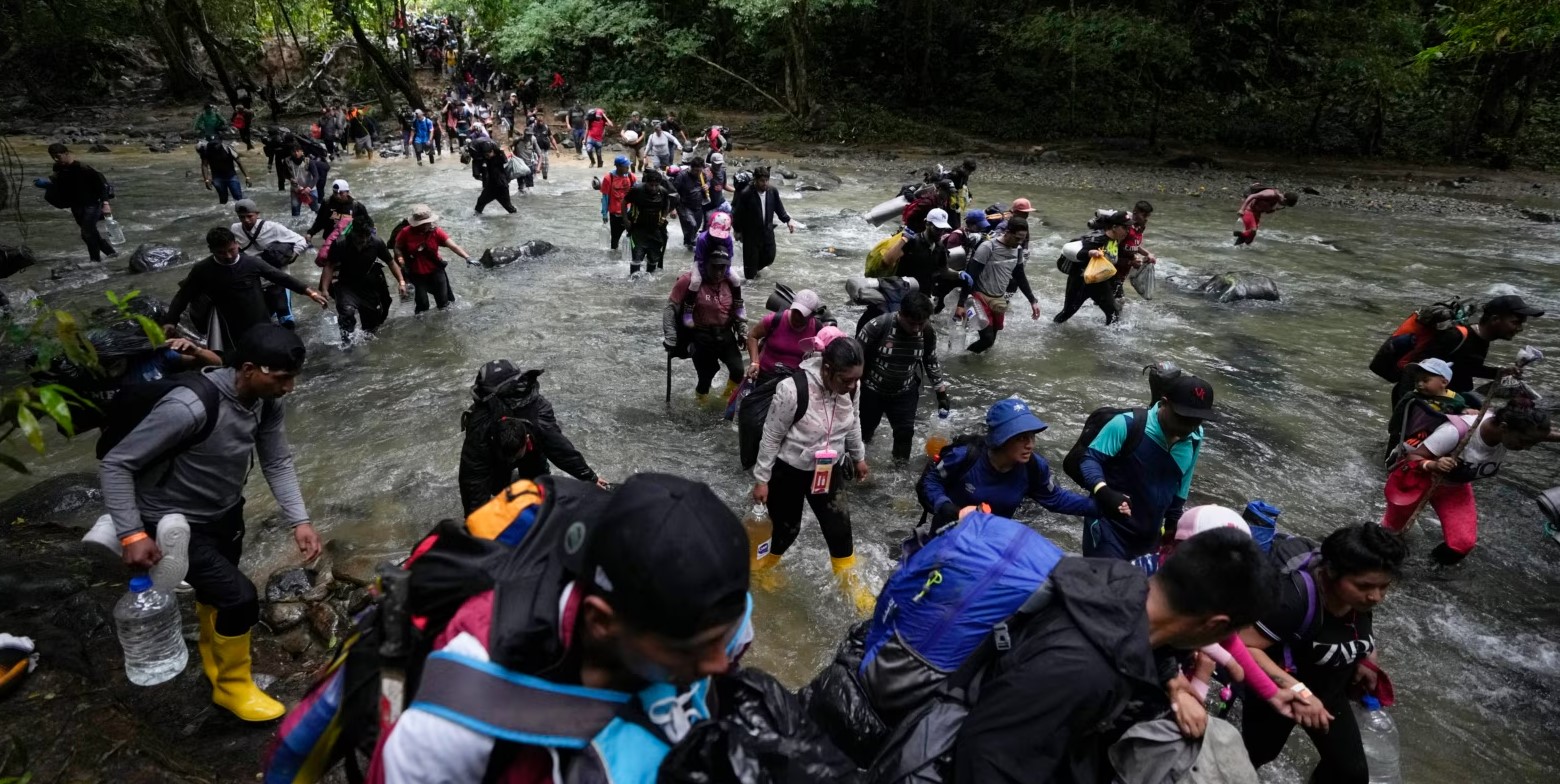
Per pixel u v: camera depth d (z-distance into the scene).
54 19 32.62
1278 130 28.02
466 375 8.26
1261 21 28.72
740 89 33.16
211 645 3.70
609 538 1.24
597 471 6.38
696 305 7.15
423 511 5.75
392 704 1.44
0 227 14.70
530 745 1.33
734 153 27.17
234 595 3.47
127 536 3.13
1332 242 15.84
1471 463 5.09
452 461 6.47
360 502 5.87
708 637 1.24
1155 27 24.55
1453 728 4.20
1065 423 7.55
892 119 29.78
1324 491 6.52
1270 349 9.73
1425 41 26.81
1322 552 2.93
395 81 30.73
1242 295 11.69
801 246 14.30
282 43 37.59
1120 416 4.05
